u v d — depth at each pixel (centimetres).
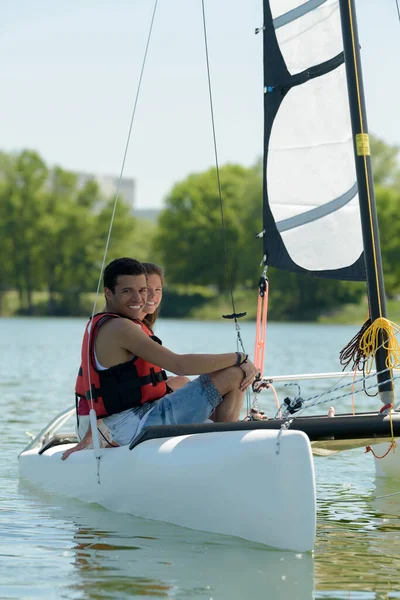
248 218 17888
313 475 1047
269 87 1611
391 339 1252
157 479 1181
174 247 19175
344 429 1134
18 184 19450
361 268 1505
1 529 1153
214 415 1252
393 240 17162
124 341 1230
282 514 1050
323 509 1341
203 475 1121
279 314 17150
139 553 1038
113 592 891
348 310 16525
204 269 18950
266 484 1062
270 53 1609
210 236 18725
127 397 1251
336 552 1064
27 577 938
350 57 1345
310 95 1559
